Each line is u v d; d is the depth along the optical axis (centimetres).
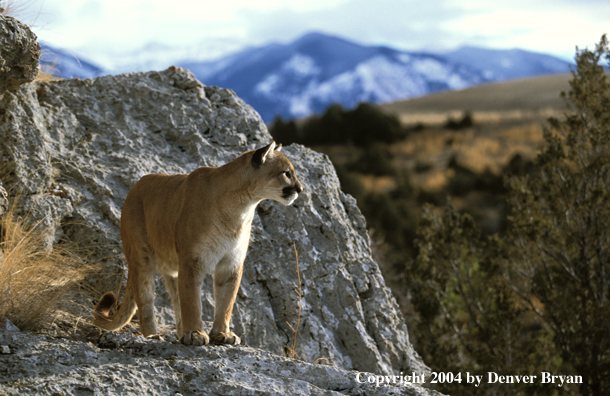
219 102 1334
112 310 952
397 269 2791
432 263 2028
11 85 909
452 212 2119
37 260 896
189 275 757
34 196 972
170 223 796
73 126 1145
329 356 1045
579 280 1988
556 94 17100
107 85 1238
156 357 689
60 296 866
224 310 795
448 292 2098
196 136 1224
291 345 1038
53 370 611
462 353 1964
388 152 10106
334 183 1281
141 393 593
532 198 2044
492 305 1953
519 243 2073
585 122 2062
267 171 777
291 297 1071
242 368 677
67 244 994
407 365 1151
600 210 1927
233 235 778
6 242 882
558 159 2073
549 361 1917
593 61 2064
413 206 7069
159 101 1255
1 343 655
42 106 1127
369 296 1174
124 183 1095
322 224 1167
